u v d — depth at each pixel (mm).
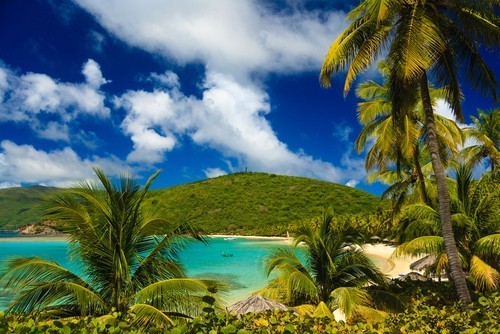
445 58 10742
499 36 10125
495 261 11484
